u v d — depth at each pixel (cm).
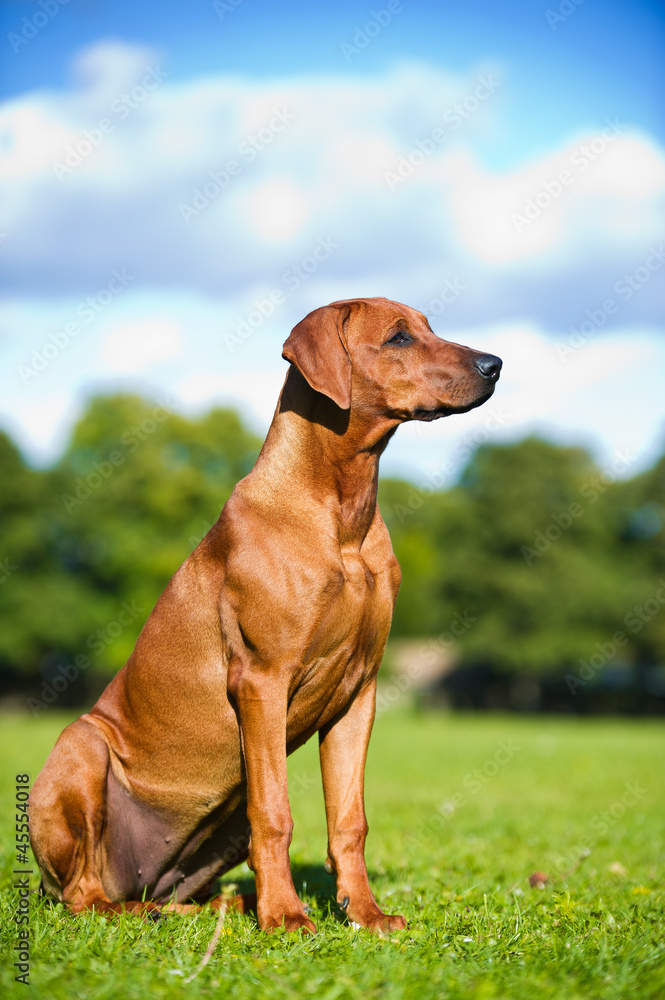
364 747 446
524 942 373
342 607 418
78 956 341
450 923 406
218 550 443
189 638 448
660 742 2255
